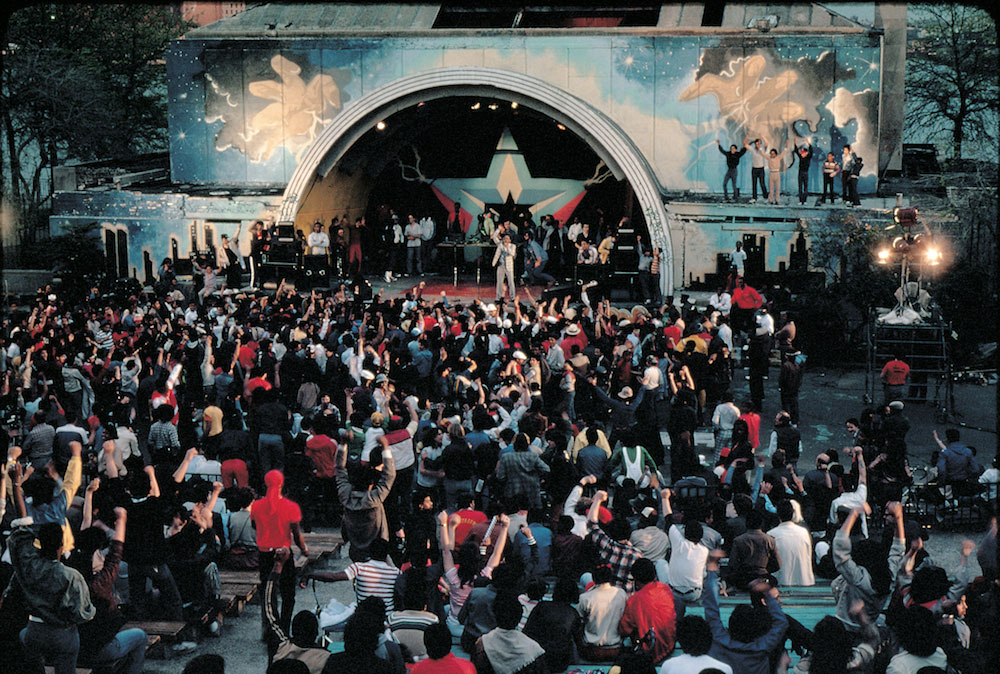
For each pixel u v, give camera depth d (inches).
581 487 501.7
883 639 336.2
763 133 1379.2
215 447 641.0
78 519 478.6
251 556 528.1
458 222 1651.1
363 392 723.4
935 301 1112.2
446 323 958.4
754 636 333.7
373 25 1450.5
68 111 1835.6
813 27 1349.7
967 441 857.5
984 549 416.2
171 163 1517.0
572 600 367.6
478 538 463.2
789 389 866.1
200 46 1482.5
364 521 478.9
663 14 1413.6
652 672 305.1
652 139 1405.0
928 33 1771.7
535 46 1407.5
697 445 828.0
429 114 1512.1
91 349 840.9
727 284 1160.8
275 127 1485.0
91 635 371.2
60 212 1497.3
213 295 1154.0
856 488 597.6
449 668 296.8
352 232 1583.4
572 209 1628.9
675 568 410.9
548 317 1027.3
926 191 1375.5
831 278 1263.5
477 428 647.1
